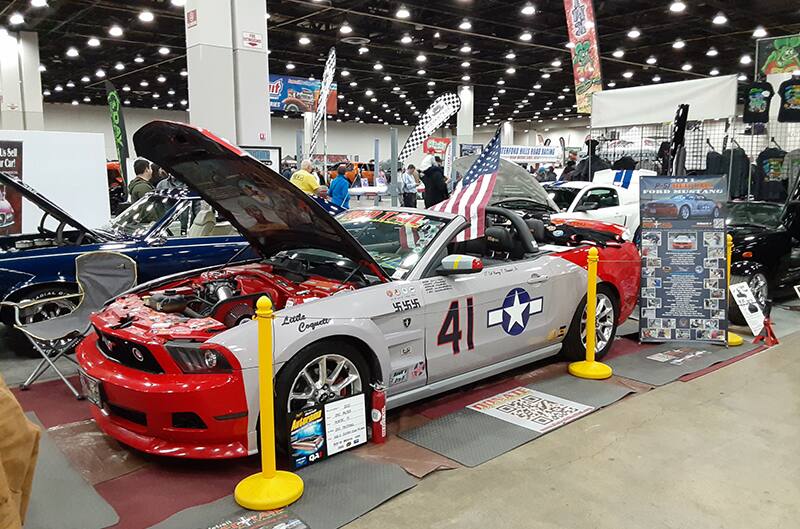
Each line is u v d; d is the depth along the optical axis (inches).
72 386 183.8
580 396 184.4
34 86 761.0
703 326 238.8
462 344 168.9
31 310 224.7
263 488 123.0
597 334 217.3
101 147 360.5
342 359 143.9
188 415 129.1
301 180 377.1
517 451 148.0
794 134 459.5
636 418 168.9
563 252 205.6
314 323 136.7
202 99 358.9
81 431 158.7
